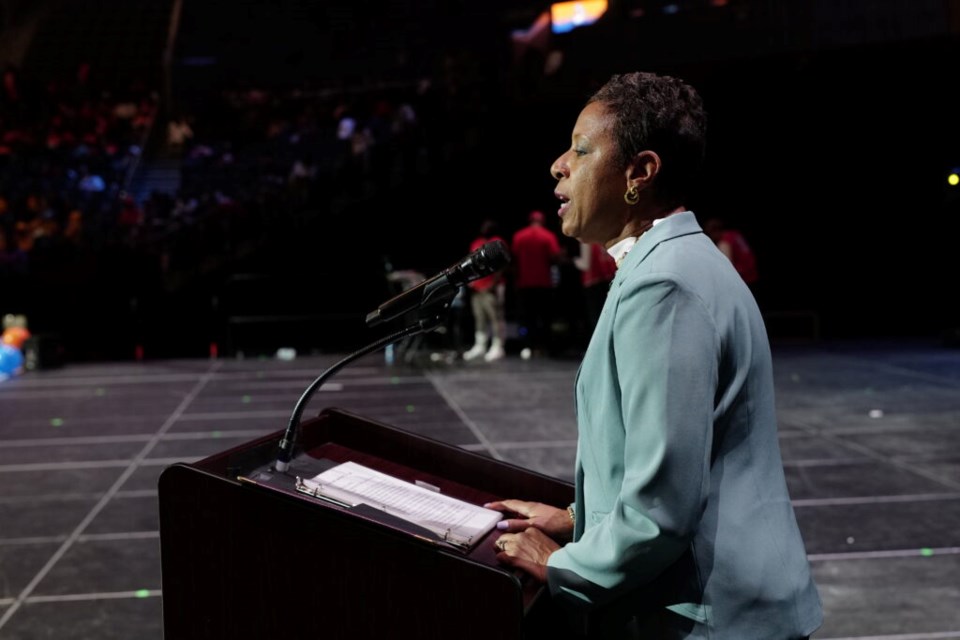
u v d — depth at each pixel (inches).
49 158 748.6
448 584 59.2
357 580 61.2
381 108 735.1
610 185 66.0
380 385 404.8
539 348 492.4
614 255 68.2
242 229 610.2
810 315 554.3
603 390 63.4
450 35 806.5
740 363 61.7
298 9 865.5
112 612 160.7
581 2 549.3
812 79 485.7
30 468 264.2
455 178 599.8
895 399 346.0
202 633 64.5
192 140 783.1
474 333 553.0
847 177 517.7
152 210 650.8
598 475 64.1
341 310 569.6
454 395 374.3
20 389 410.3
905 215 526.3
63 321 542.6
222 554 63.9
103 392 399.5
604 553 59.4
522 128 582.2
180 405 364.2
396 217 605.9
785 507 64.1
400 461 85.6
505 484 82.8
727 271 63.4
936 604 159.3
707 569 60.9
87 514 219.1
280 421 328.8
